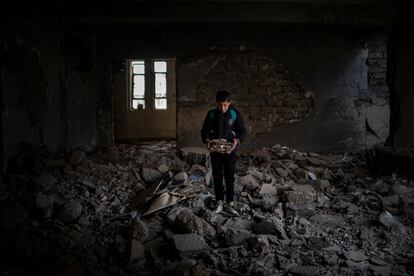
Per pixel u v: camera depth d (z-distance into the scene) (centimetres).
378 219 459
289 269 352
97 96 962
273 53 956
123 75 1310
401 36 744
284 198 524
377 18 742
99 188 573
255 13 738
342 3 736
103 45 952
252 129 968
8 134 565
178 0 707
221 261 360
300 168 738
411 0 707
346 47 967
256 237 395
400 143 757
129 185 598
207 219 466
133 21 736
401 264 364
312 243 407
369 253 388
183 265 351
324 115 974
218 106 488
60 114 761
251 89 961
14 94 582
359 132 984
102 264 367
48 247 402
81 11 734
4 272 348
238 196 556
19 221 445
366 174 705
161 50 951
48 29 697
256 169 709
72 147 827
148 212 481
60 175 606
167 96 1349
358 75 976
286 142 973
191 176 625
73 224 457
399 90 752
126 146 1123
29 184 546
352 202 543
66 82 798
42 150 650
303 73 965
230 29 945
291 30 953
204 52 950
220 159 504
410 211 496
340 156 908
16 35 587
